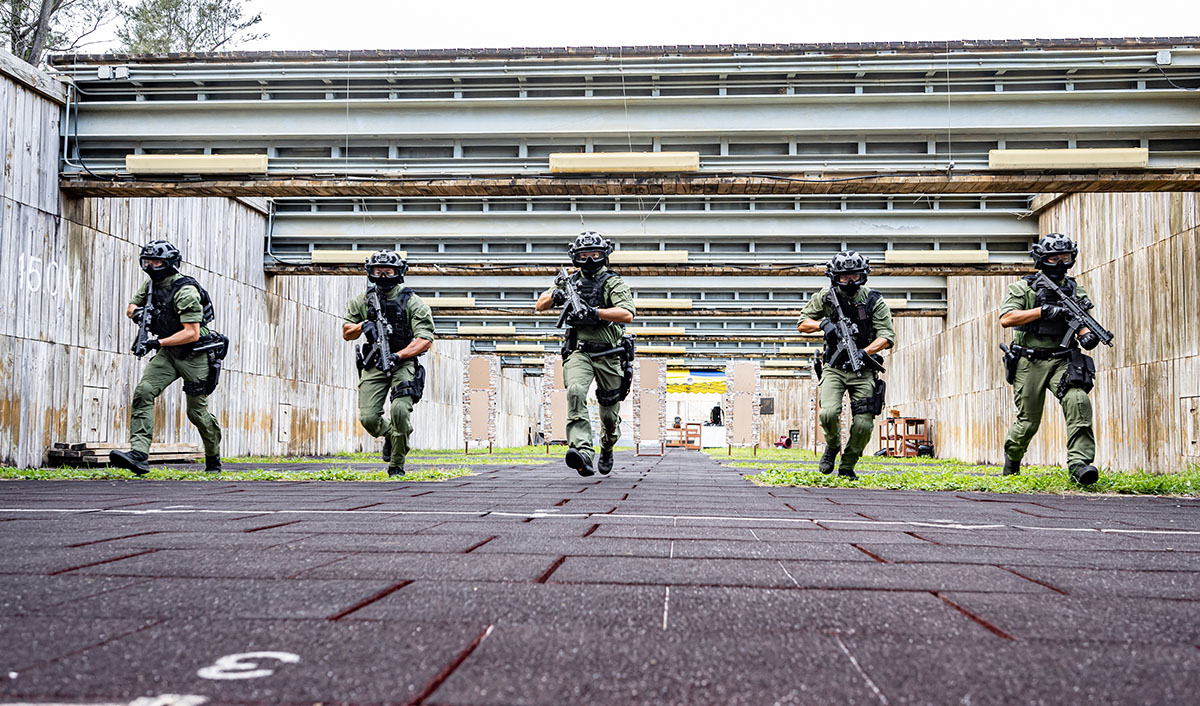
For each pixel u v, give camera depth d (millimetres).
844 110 11273
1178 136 11094
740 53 11109
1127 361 12688
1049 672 1701
